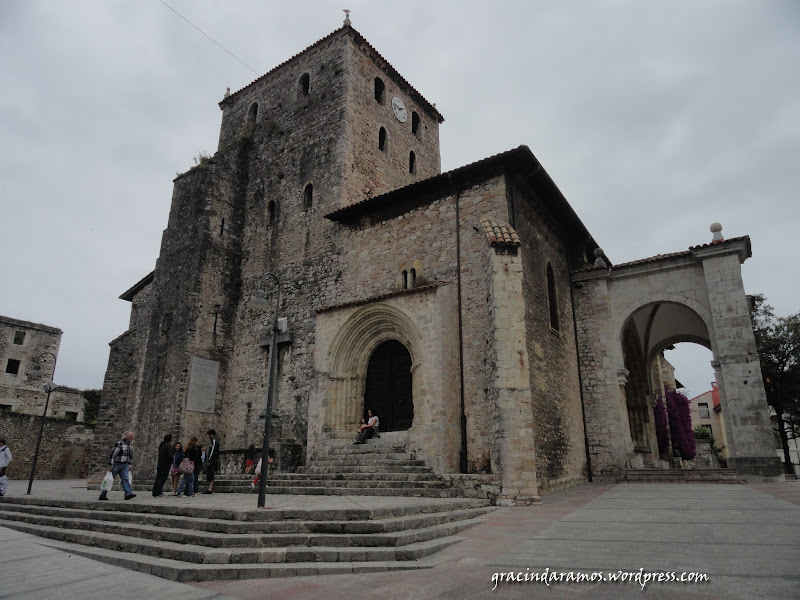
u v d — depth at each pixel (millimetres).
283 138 24703
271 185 24141
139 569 6867
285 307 21266
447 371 15305
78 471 32344
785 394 26781
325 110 23516
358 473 14273
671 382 32312
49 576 6348
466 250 16766
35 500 12602
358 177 22469
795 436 27875
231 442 20672
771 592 4469
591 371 19984
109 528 9070
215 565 6562
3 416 29812
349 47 24109
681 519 8695
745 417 16766
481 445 14672
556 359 17766
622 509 10430
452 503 10484
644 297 19906
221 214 23547
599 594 4781
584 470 18406
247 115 27344
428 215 18172
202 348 21234
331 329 18250
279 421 19531
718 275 18422
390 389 17344
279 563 6719
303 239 21859
